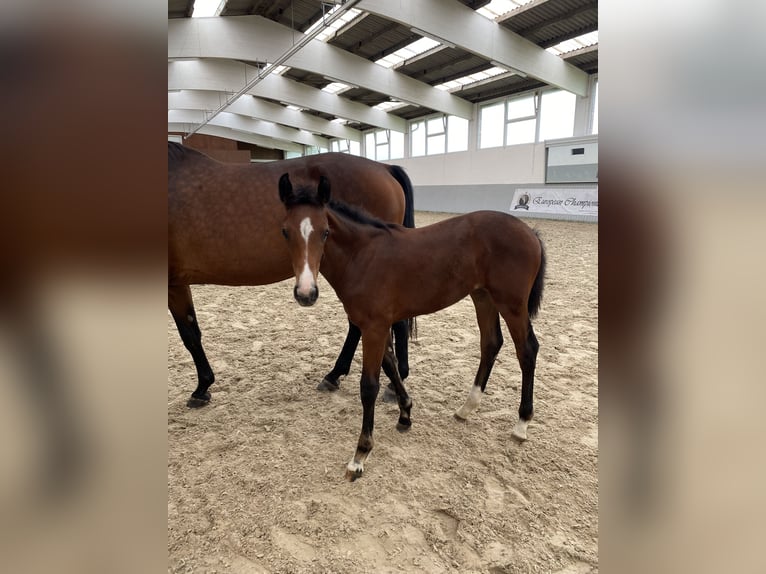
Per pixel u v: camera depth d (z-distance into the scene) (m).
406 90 12.99
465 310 4.45
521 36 9.66
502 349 3.35
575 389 2.66
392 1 7.81
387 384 2.76
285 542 1.52
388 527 1.59
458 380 2.82
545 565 1.42
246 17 10.05
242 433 2.21
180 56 10.16
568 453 2.03
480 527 1.58
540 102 12.61
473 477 1.86
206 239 2.21
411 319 2.67
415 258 1.92
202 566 1.43
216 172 2.27
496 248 1.99
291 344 3.47
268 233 2.24
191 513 1.66
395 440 2.15
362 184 2.56
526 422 2.11
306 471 1.91
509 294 2.01
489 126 14.34
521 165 13.12
